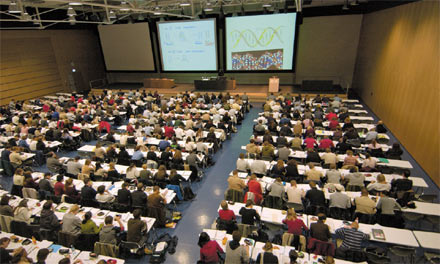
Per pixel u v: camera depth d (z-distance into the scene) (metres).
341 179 7.54
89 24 23.94
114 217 6.28
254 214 5.68
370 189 6.82
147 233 6.11
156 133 11.38
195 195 8.52
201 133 10.56
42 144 10.50
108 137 10.86
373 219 6.10
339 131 10.01
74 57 23.09
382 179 6.65
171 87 21.56
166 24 21.34
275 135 10.95
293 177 7.61
